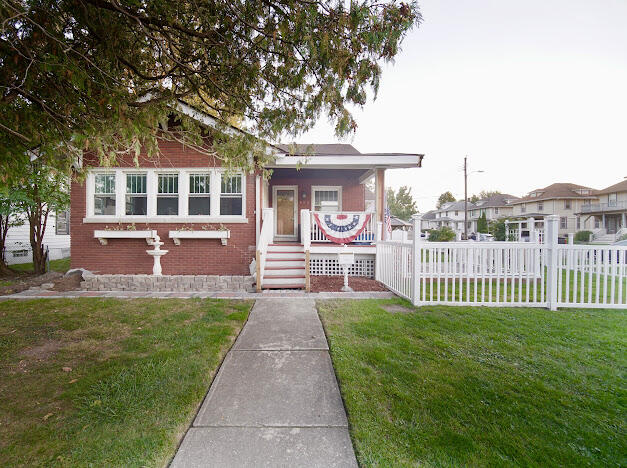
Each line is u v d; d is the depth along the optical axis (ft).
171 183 28.60
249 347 12.28
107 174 28.27
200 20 10.14
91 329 14.21
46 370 10.25
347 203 39.11
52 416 7.75
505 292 18.61
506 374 10.01
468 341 12.76
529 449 6.70
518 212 150.41
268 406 8.32
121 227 27.94
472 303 18.57
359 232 28.02
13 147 9.15
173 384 9.27
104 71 9.91
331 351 11.79
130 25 10.02
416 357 11.23
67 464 6.13
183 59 11.75
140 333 13.69
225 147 14.88
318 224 27.76
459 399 8.57
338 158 28.35
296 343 12.68
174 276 24.75
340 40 9.36
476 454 6.51
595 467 6.23
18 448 6.58
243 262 28.32
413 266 18.57
